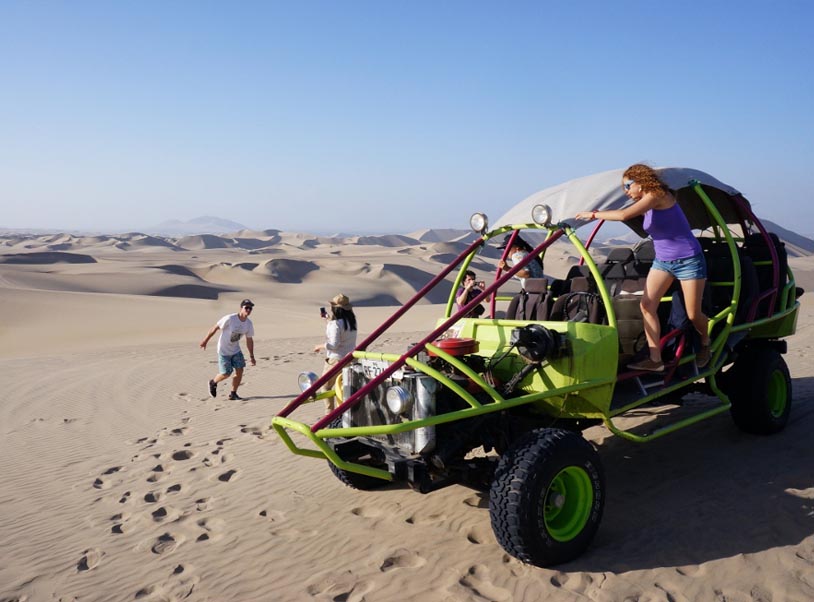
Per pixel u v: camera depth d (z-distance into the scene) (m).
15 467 7.96
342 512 5.94
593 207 5.46
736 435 7.02
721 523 5.04
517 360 5.18
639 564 4.54
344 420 5.46
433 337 4.80
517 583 4.39
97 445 8.81
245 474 7.23
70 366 16.83
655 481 6.02
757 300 6.53
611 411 5.11
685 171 6.13
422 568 4.73
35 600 4.69
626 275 6.10
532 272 6.29
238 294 93.81
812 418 7.39
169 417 10.32
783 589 4.10
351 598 4.40
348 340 8.42
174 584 4.79
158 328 34.22
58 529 5.97
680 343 5.63
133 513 6.25
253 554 5.20
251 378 13.62
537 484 4.39
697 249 5.25
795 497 5.34
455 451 4.88
